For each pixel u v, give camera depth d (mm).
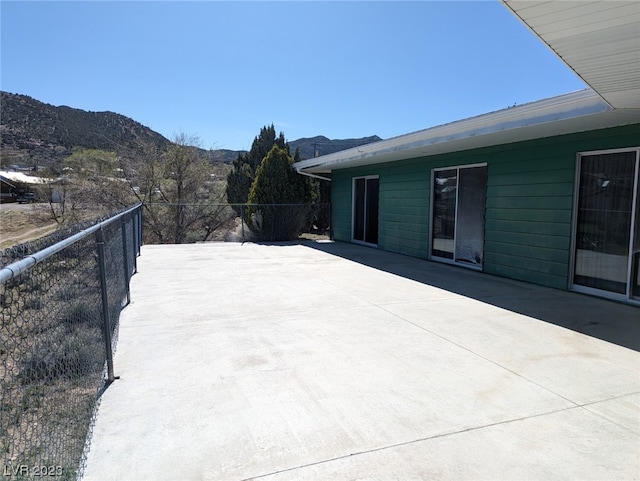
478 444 2076
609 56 2918
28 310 1675
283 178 13039
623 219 5133
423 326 4082
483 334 3852
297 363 3129
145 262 8250
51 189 17156
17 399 1656
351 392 2654
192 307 4758
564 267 5816
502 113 5352
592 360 3217
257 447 2041
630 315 4516
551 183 5984
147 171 16031
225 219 14992
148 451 2000
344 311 4617
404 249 9633
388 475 1827
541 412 2408
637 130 4867
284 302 5004
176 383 2781
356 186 12164
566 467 1893
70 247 2229
